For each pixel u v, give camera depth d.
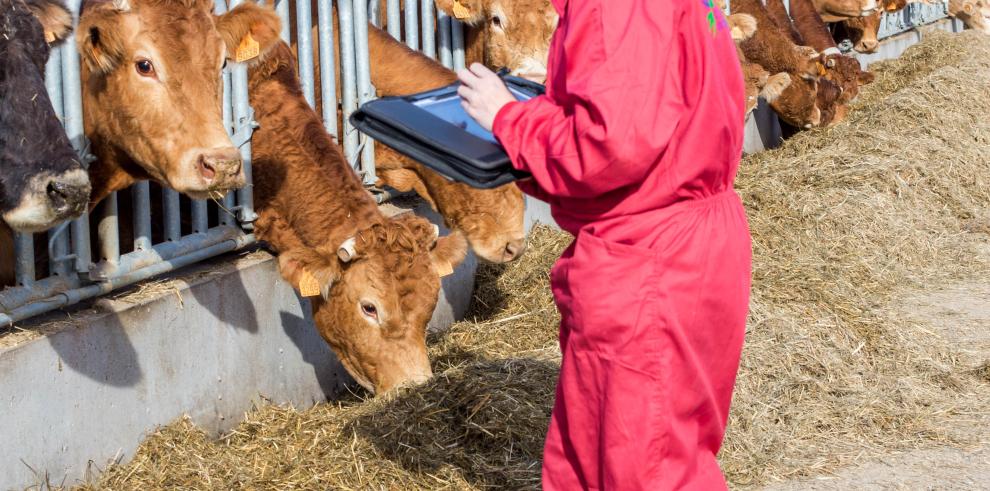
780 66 11.46
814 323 6.59
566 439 3.42
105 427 4.56
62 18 4.12
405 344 5.18
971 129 11.45
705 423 3.35
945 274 8.24
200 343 5.09
